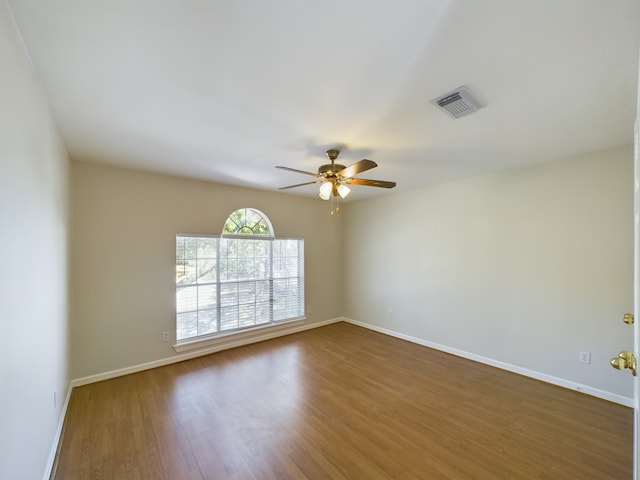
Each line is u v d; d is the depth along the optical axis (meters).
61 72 1.53
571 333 2.91
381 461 1.94
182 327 3.74
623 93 1.73
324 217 5.29
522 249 3.24
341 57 1.42
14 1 1.09
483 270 3.58
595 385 2.76
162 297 3.51
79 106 1.88
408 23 1.20
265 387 2.96
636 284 1.02
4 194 1.12
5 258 1.14
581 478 1.79
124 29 1.23
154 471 1.85
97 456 1.97
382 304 4.84
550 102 1.84
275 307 4.70
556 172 3.01
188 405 2.62
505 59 1.43
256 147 2.62
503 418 2.42
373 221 5.00
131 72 1.53
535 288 3.15
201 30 1.24
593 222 2.79
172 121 2.10
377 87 1.68
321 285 5.25
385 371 3.35
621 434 2.21
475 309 3.65
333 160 2.73
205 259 3.97
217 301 4.06
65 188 2.54
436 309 4.08
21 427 1.33
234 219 4.27
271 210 4.56
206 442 2.12
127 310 3.27
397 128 2.22
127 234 3.28
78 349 2.98
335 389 2.92
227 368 3.43
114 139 2.42
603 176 2.73
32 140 1.49
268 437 2.18
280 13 1.15
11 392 1.20
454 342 3.87
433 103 1.85
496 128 2.23
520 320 3.26
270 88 1.69
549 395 2.79
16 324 1.26
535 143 2.54
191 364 3.54
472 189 3.69
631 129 2.26
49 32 1.25
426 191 4.21
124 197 3.27
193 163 3.08
